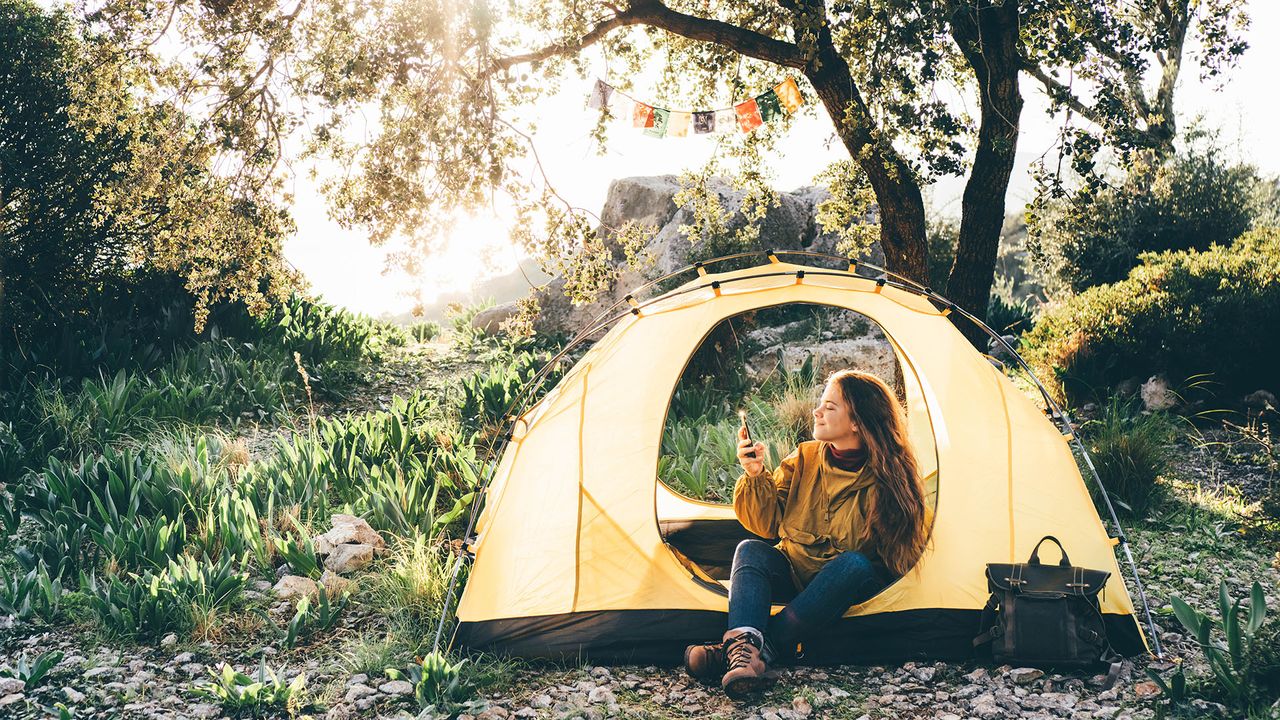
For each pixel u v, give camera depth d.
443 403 8.16
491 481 4.46
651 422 4.03
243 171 6.44
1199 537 5.09
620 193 11.85
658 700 3.42
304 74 6.38
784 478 3.85
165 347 8.44
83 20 6.52
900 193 6.95
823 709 3.34
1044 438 4.00
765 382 8.45
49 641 3.82
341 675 3.58
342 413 8.03
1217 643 3.65
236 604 4.18
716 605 3.77
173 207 6.91
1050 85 5.71
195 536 4.71
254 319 9.01
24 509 4.87
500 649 3.75
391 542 4.93
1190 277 8.30
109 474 4.93
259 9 6.23
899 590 3.74
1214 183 12.56
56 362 7.49
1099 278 12.82
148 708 3.29
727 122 6.16
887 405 3.72
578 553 3.89
